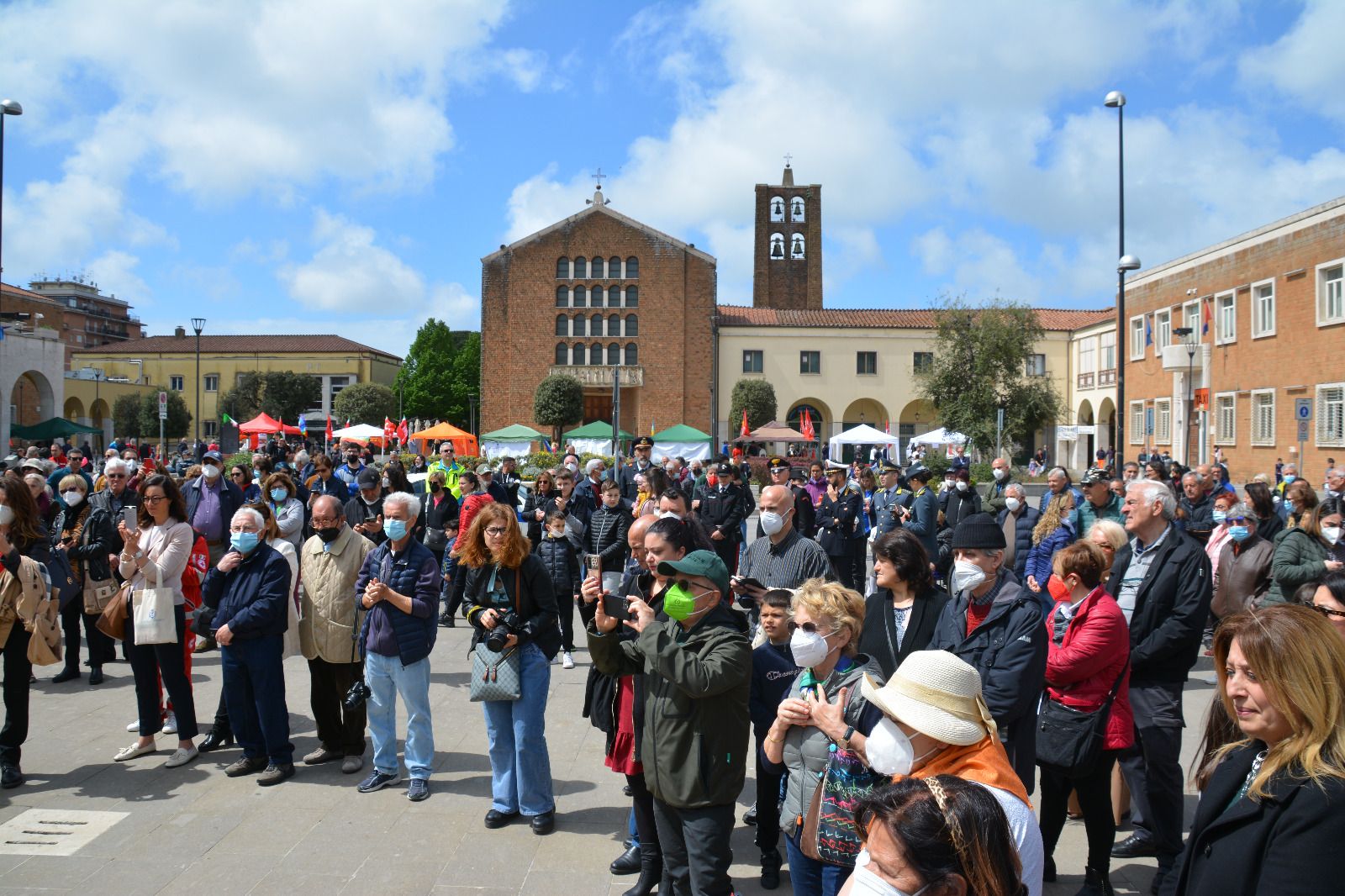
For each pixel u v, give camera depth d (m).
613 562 9.75
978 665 4.29
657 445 38.09
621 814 5.78
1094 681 4.54
